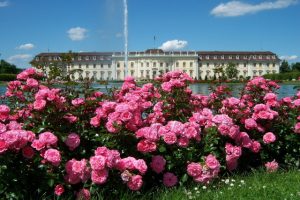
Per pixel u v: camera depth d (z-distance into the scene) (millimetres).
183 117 5699
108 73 111250
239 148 4984
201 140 4914
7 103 6043
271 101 6180
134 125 4543
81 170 3887
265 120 5859
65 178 4020
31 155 3873
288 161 5949
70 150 4355
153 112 5773
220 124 5008
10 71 83125
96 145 4660
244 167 5613
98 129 4887
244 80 7480
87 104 5289
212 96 6898
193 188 4512
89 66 111188
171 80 5922
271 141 5555
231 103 5926
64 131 4508
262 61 119562
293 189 4543
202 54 117938
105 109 4754
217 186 4730
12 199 3746
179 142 4543
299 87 7254
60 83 6184
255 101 6684
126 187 4133
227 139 5145
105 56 110625
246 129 5703
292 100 6582
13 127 4148
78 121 4844
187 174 4594
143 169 4055
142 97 5941
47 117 4453
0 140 3637
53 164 3869
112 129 4430
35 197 3980
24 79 5691
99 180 3844
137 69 110438
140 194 4273
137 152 4504
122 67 110250
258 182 4844
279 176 5262
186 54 112000
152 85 6168
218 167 4598
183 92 5887
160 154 4625
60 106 4500
